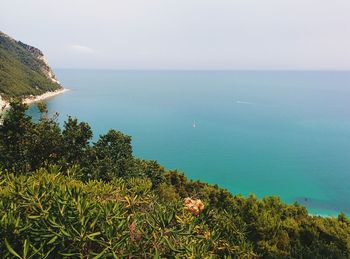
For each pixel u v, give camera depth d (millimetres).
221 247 9422
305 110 186000
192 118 158625
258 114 172375
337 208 59375
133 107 195875
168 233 6594
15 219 6270
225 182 73188
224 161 88500
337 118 159250
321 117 162375
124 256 5789
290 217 23359
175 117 161500
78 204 6418
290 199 63875
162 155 93875
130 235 6258
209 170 81125
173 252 6324
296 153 96375
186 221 7969
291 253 15664
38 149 25797
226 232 10867
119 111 179000
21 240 5895
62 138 26781
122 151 29594
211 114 171750
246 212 19312
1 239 5785
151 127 135250
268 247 16500
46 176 10430
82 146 27594
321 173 79000
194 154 95062
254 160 89438
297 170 81250
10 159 23625
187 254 6855
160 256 6082
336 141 111062
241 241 10961
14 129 25219
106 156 26766
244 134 122562
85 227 5906
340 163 86812
